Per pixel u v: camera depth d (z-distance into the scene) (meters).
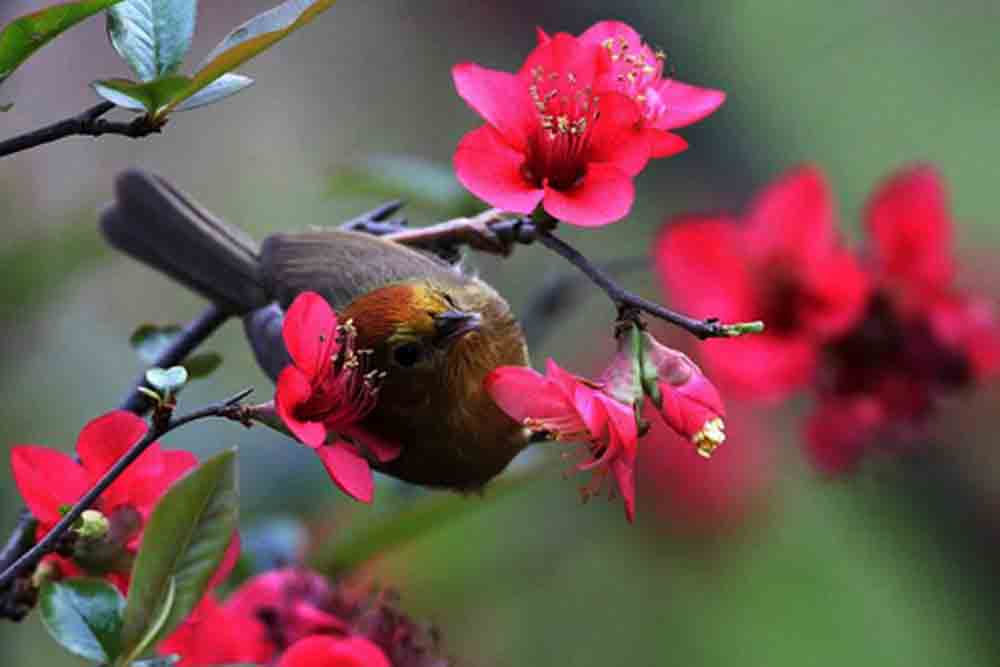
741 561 12.44
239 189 14.19
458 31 14.90
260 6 14.66
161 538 5.39
